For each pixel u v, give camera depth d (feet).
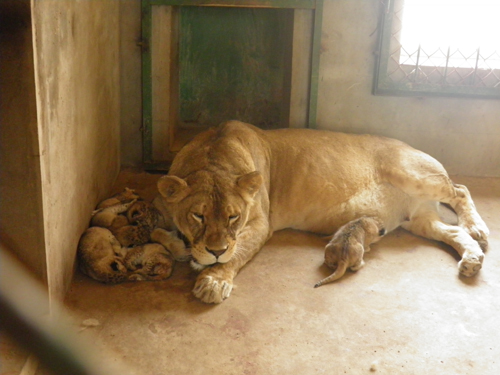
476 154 10.93
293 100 10.60
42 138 6.32
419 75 10.48
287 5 10.07
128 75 10.49
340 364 6.71
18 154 6.22
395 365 6.72
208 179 7.80
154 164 10.70
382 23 10.16
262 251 8.64
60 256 7.08
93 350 6.72
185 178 7.93
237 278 8.02
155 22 10.12
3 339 6.43
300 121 10.69
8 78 6.03
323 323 7.27
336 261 8.11
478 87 10.47
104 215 8.23
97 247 7.78
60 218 7.04
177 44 11.25
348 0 10.20
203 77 11.96
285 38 11.30
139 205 8.19
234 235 7.70
